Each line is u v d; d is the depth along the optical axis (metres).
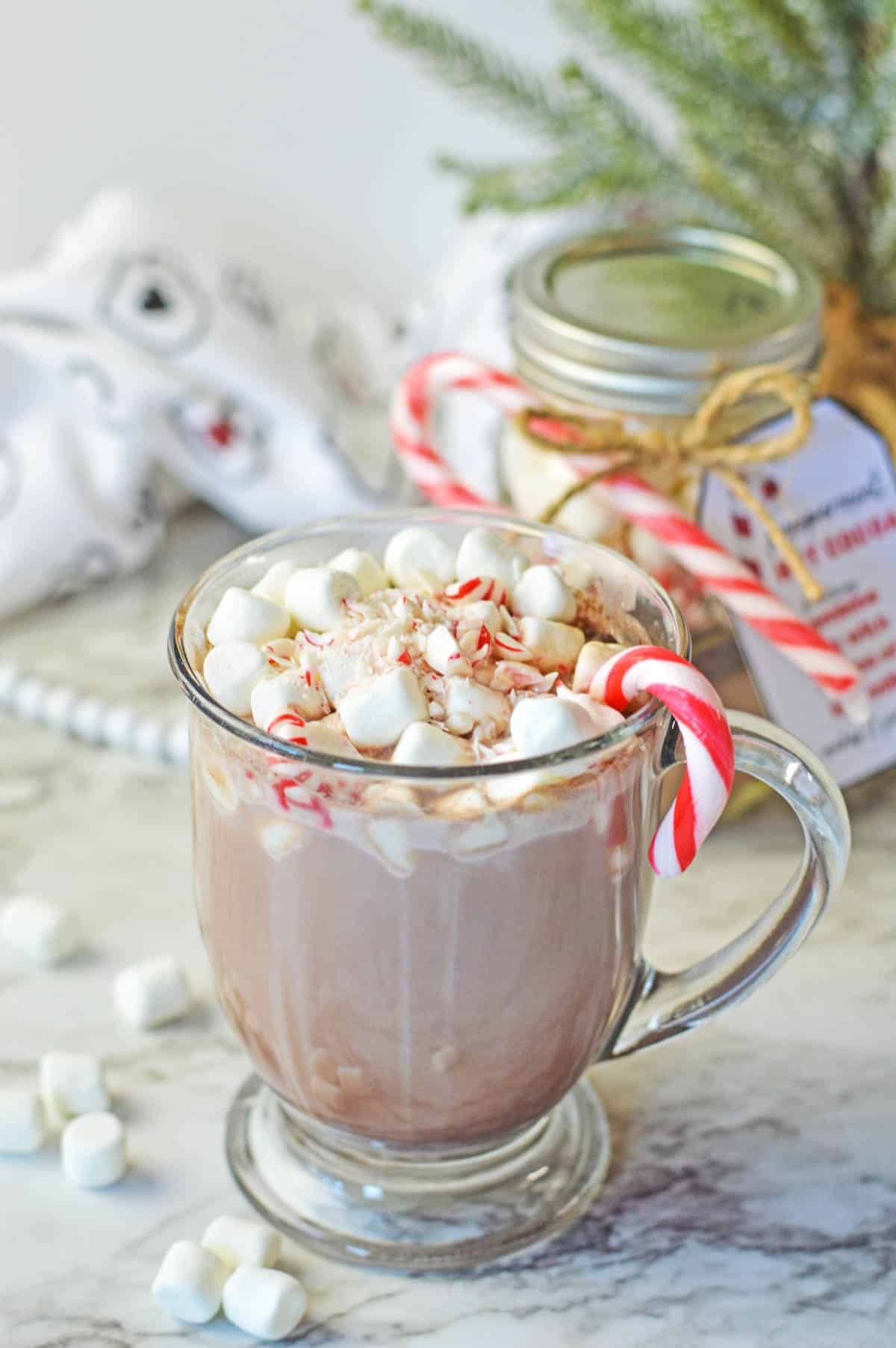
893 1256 0.47
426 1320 0.46
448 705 0.43
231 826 0.44
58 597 0.68
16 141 0.70
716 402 0.53
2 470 0.66
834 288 0.62
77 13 0.68
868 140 0.61
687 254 0.60
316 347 0.72
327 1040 0.44
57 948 0.54
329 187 0.74
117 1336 0.45
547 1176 0.48
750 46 0.61
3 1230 0.47
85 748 0.62
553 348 0.55
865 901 0.56
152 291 0.67
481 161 0.75
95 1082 0.50
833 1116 0.50
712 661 0.55
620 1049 0.48
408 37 0.64
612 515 0.54
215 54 0.71
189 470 0.69
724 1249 0.47
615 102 0.64
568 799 0.42
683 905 0.56
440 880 0.42
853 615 0.57
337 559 0.47
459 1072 0.44
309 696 0.43
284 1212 0.48
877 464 0.56
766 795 0.60
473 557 0.46
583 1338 0.45
